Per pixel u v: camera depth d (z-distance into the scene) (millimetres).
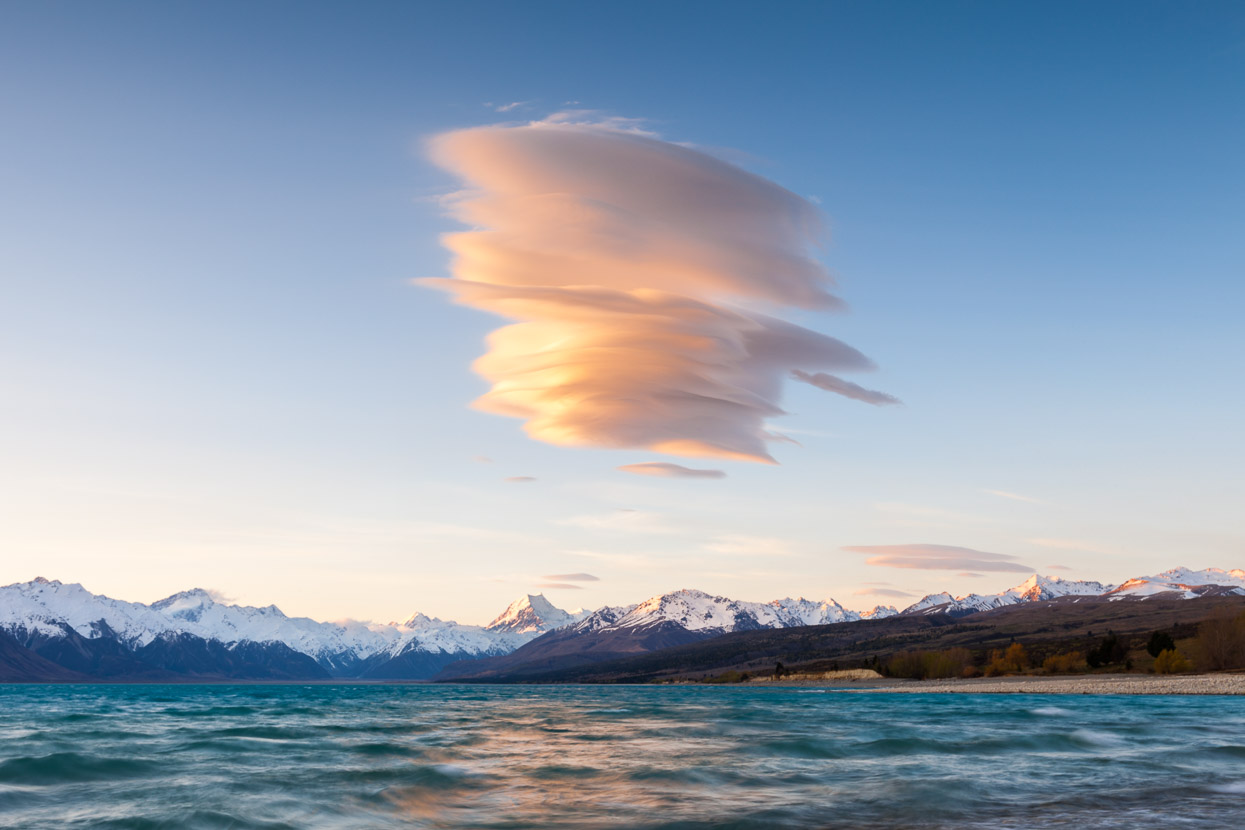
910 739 52625
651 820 27906
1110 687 145000
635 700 160625
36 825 27453
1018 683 178250
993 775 37625
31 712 113000
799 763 42812
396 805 30984
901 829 26016
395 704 146125
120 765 42375
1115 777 36969
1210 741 52469
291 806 30609
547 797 32594
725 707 113438
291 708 126188
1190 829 25812
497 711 111250
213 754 49250
